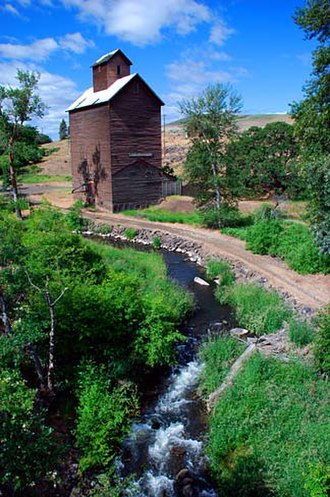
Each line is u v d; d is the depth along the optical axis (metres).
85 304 12.09
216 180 29.33
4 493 7.09
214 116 28.66
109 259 22.44
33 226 17.77
